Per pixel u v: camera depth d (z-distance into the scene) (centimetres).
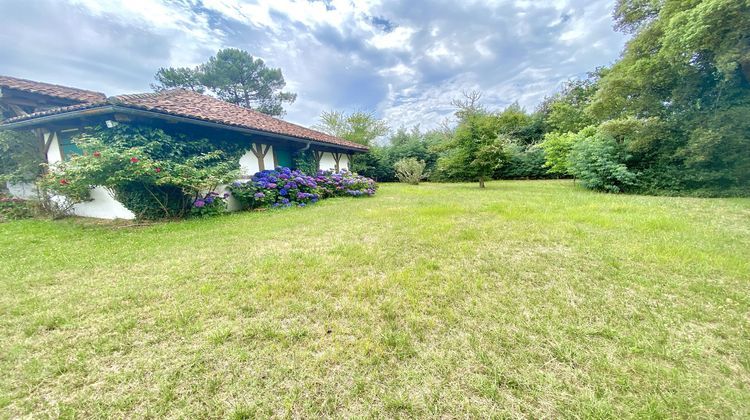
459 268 298
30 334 195
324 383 147
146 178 556
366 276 282
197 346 178
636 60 920
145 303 235
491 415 127
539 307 217
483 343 175
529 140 2119
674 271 277
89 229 524
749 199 712
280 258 338
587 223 478
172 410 133
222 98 2409
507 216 551
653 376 145
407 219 545
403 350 170
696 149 786
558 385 142
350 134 2492
